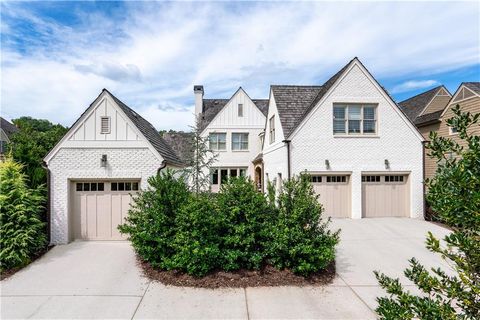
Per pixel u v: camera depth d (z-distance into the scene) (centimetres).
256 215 686
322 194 1259
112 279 650
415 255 803
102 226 962
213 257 645
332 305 530
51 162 927
